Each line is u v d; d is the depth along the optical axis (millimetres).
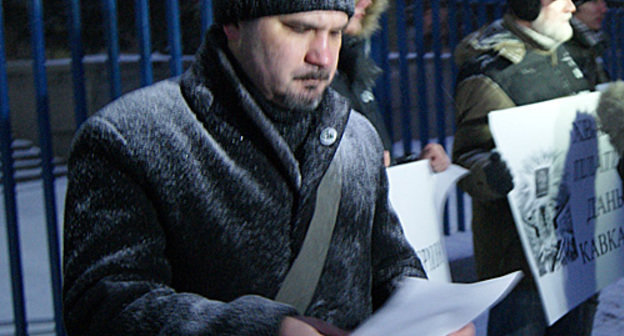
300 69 1329
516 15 3035
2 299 4602
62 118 10508
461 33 7125
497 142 2820
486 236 3033
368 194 1532
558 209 3049
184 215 1328
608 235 3350
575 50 3414
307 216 1399
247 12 1318
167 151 1329
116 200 1294
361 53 2461
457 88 3020
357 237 1494
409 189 2361
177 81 1431
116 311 1207
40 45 2758
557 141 3059
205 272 1349
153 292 1236
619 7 6820
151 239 1302
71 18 2793
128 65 9680
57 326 2900
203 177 1340
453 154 2986
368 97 2514
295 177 1377
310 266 1413
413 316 1246
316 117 1430
